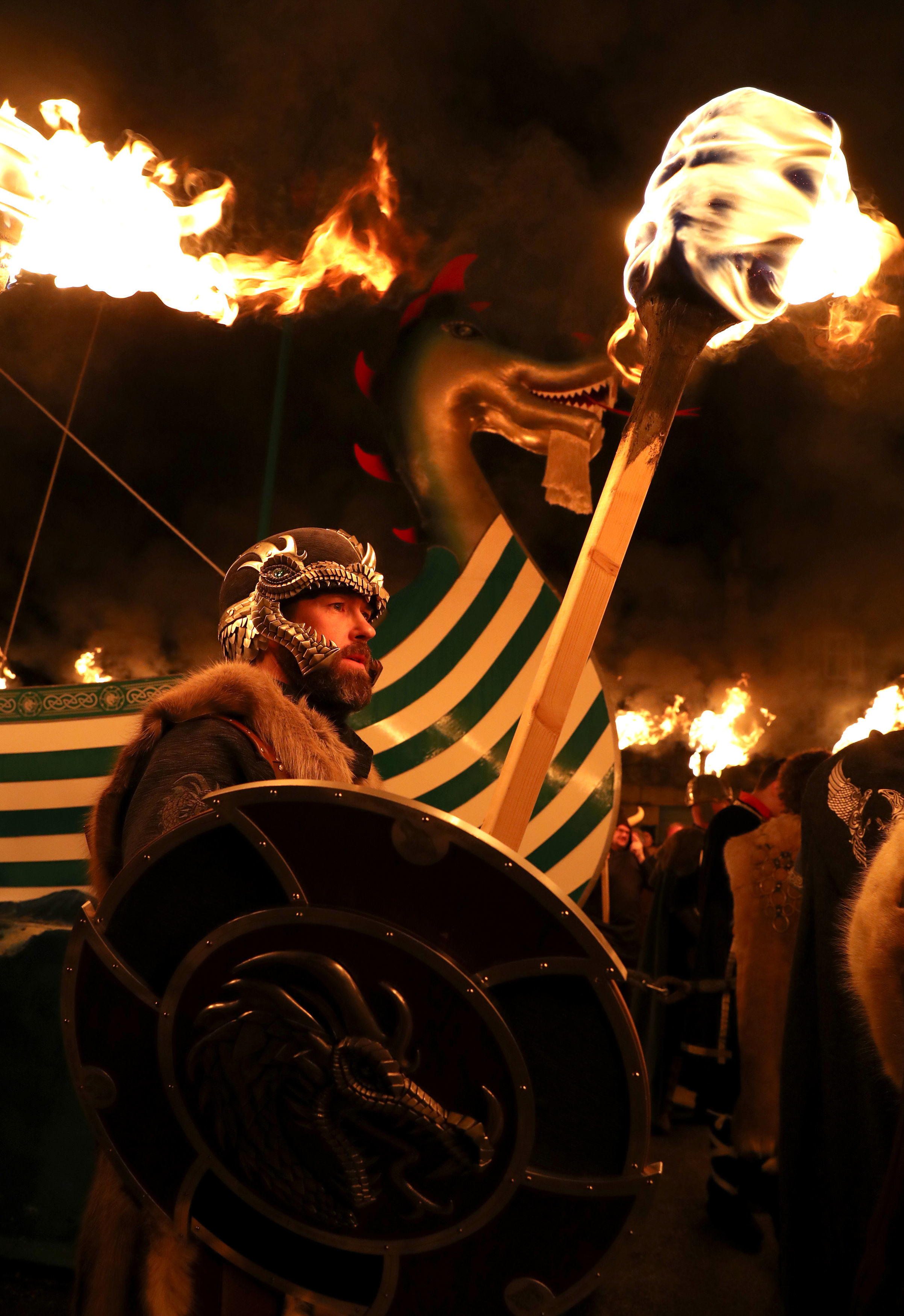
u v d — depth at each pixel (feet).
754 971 9.30
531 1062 2.68
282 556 4.20
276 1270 3.02
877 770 5.56
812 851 5.74
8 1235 7.29
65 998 2.99
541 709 3.26
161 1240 3.27
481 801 8.23
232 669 3.76
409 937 2.74
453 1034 2.73
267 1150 2.80
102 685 7.77
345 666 4.17
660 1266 9.02
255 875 2.89
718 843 10.35
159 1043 2.91
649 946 13.84
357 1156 2.76
